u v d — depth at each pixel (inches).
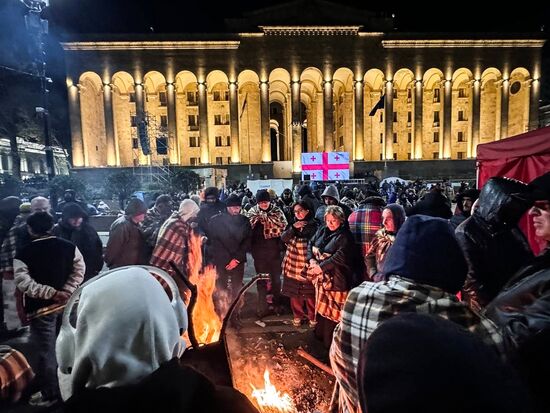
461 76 1931.6
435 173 1833.2
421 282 55.9
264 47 1795.0
